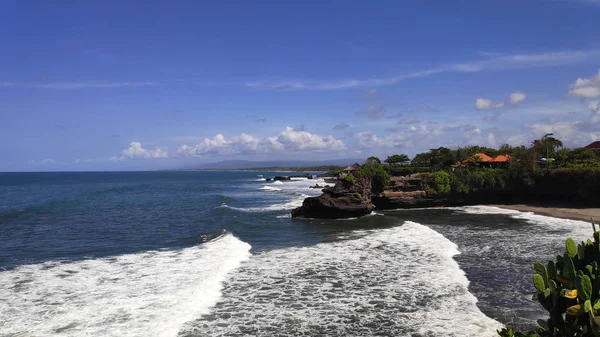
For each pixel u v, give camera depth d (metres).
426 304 15.39
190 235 30.80
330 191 44.09
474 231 32.50
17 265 21.44
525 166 55.66
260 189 103.81
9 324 13.27
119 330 12.84
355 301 15.79
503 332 6.91
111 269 20.38
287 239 29.61
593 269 5.86
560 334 5.98
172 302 15.34
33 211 48.81
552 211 45.34
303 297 16.31
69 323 13.37
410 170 65.44
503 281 18.16
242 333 12.92
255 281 18.50
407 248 25.48
